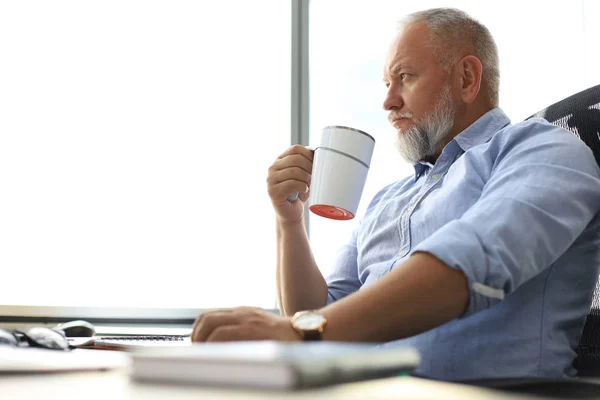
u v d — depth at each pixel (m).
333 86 2.45
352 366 0.52
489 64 1.53
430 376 1.15
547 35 2.46
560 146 1.12
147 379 0.55
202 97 2.24
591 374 1.13
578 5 2.48
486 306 0.92
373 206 1.65
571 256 1.15
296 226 1.49
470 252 0.91
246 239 2.22
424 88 1.48
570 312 1.14
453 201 1.27
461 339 1.14
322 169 1.20
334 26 2.47
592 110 1.21
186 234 2.15
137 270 2.09
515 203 1.01
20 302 1.95
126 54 2.17
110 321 2.02
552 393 0.75
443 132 1.48
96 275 2.04
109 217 2.07
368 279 1.38
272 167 1.44
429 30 1.50
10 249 1.96
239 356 0.50
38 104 2.04
